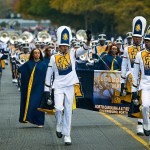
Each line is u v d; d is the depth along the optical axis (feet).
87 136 70.49
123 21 246.06
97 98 77.56
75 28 361.10
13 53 154.81
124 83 73.72
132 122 80.94
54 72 65.98
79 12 303.48
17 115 89.45
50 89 66.95
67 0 309.63
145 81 63.93
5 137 70.95
